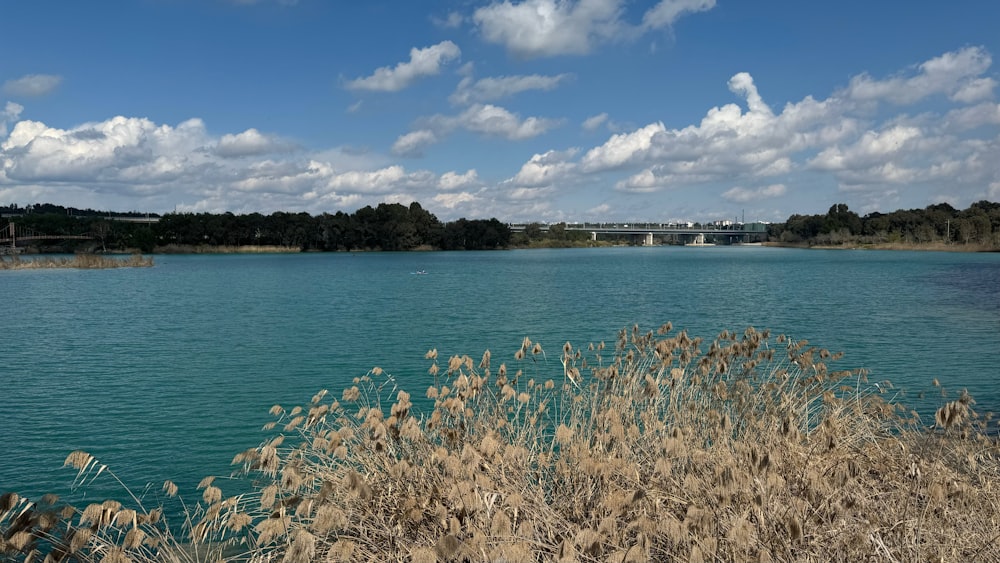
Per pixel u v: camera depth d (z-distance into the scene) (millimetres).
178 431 15625
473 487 6203
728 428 8344
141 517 5969
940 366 22562
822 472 7203
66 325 36844
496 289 64875
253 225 194375
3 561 5270
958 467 8555
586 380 11359
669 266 119062
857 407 9812
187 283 74000
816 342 28812
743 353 9547
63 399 19031
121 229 174125
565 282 75750
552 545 5984
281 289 65250
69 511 5602
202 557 7750
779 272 94938
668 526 5434
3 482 12344
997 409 15359
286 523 6145
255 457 6957
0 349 28500
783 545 5645
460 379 8203
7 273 92875
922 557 5699
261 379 21797
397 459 7609
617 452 7707
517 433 9141
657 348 9445
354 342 30203
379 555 6285
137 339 31484
